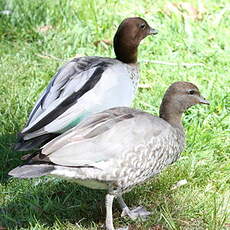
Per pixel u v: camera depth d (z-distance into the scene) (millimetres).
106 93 10039
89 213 9375
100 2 15664
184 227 9023
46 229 8836
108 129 8422
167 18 15016
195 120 11406
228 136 11125
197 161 10516
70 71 10227
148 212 9305
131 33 11203
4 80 12906
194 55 13797
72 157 8055
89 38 14477
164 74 13102
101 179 8359
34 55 14023
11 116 11648
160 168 9000
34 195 9711
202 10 15273
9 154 10789
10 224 9047
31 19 15008
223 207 9469
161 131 8844
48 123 9422
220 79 12852
